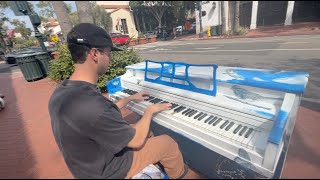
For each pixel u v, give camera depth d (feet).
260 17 70.69
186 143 8.49
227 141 5.21
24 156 8.46
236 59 24.59
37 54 24.56
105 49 4.78
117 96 9.62
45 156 7.95
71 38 4.44
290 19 59.11
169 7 96.48
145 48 50.72
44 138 10.13
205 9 76.33
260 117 5.15
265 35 42.86
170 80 7.96
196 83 7.04
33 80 24.52
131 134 4.43
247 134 5.23
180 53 35.94
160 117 6.91
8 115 14.08
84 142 4.18
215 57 27.96
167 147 5.88
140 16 112.47
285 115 4.65
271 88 5.27
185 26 97.19
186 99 7.00
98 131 4.09
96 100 4.25
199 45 45.73
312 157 6.72
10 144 9.88
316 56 18.04
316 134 8.71
